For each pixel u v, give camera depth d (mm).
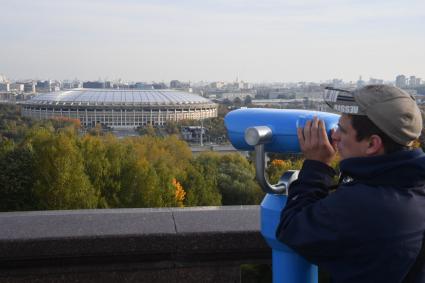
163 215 3777
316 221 1973
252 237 3406
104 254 3309
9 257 3207
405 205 1910
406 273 1907
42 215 3758
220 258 3439
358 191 1948
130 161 33781
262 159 2318
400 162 1939
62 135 31125
